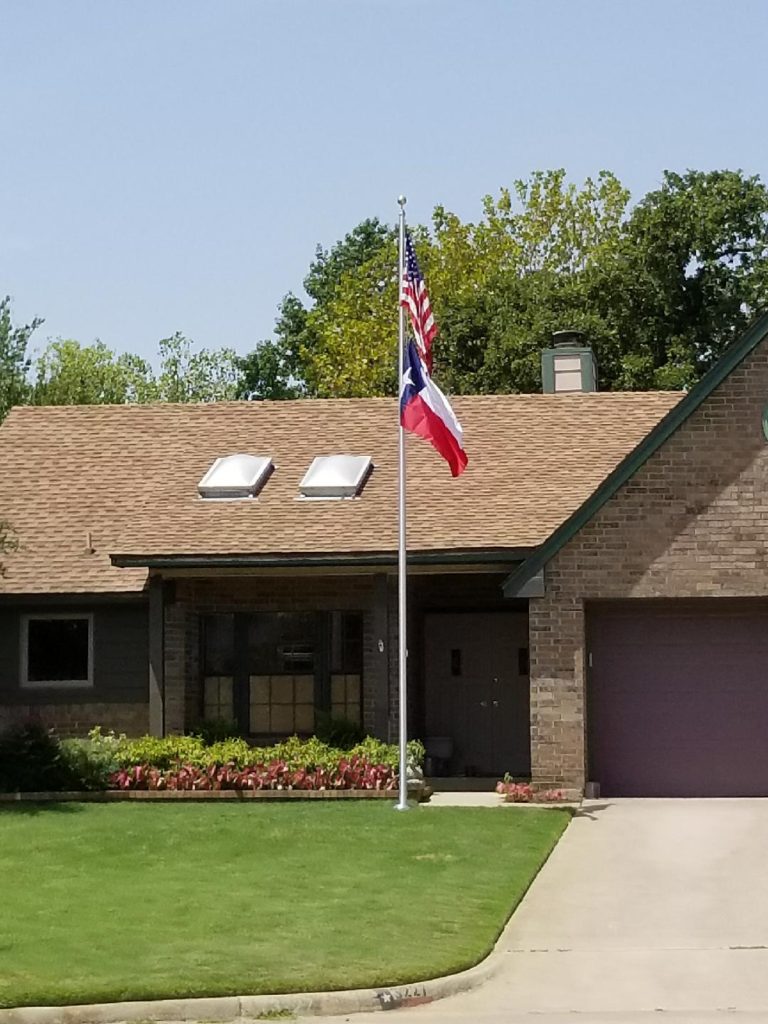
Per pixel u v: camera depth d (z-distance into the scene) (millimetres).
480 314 45312
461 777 25719
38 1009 11562
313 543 24219
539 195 54312
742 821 20516
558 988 12688
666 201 45438
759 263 45469
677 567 22359
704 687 23156
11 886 16109
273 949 13211
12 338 42062
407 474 26500
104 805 22328
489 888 15977
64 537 26328
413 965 12711
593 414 28234
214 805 22203
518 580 22703
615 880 16906
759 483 22234
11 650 25766
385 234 64188
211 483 26344
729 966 13352
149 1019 11664
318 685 25688
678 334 45438
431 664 26422
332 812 21109
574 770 22484
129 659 25609
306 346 60094
